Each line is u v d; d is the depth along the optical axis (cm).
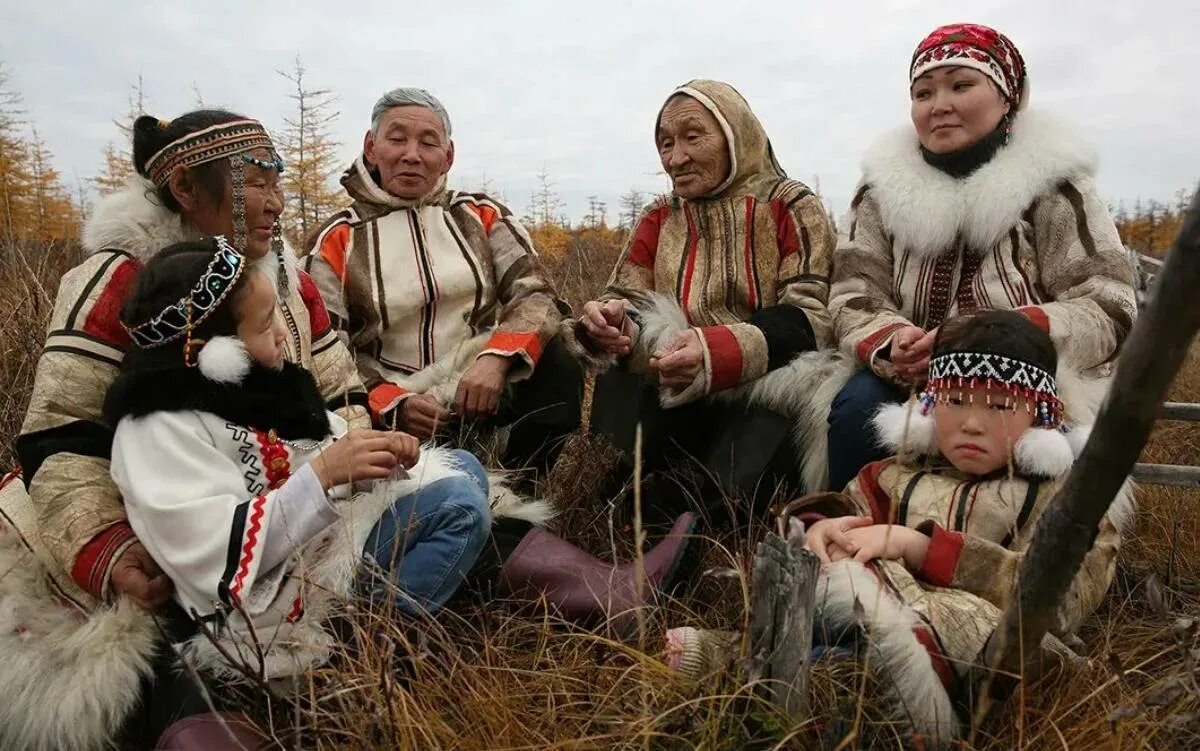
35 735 197
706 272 316
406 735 178
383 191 336
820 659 199
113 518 212
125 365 217
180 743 180
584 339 311
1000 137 284
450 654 207
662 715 172
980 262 284
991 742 184
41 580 215
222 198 235
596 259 794
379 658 183
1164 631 224
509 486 312
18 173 1204
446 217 340
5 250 557
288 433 218
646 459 304
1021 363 213
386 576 216
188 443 206
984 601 196
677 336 292
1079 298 263
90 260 233
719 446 293
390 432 220
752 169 322
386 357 331
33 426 219
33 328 364
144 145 236
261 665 184
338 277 328
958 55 277
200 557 199
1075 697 195
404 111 329
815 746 178
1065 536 142
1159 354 115
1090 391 258
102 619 202
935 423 228
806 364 286
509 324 323
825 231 313
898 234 290
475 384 307
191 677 196
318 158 1072
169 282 206
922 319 294
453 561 223
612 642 200
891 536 207
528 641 229
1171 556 275
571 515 300
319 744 178
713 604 248
